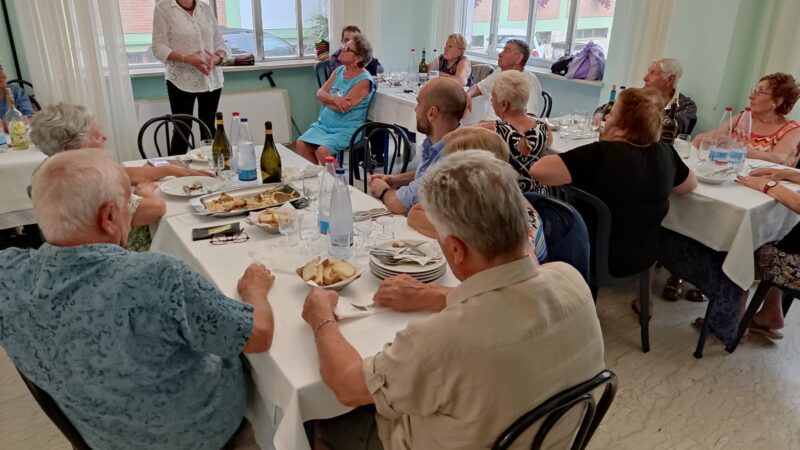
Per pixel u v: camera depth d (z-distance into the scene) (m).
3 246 3.18
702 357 2.40
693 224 2.35
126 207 1.10
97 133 1.96
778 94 2.82
